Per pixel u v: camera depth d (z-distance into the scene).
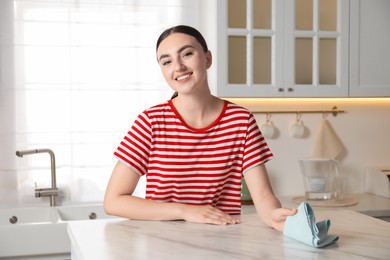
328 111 3.34
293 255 1.11
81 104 2.99
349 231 1.33
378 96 3.10
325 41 3.04
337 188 3.08
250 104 3.22
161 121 1.55
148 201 1.50
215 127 1.56
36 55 2.93
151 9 3.05
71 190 2.98
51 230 2.38
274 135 3.27
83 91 2.99
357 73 3.06
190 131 1.54
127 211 1.49
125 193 1.55
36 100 2.94
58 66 2.96
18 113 2.91
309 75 3.02
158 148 1.55
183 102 1.53
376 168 3.34
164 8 3.06
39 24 2.93
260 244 1.20
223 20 2.86
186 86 1.47
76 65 2.98
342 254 1.12
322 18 3.03
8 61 2.89
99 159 3.02
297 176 3.31
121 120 3.04
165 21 3.07
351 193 3.39
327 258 1.09
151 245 1.20
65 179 2.99
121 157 1.54
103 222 1.46
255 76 2.94
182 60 1.47
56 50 2.95
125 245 1.20
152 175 1.58
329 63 3.05
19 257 2.38
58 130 2.97
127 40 3.03
